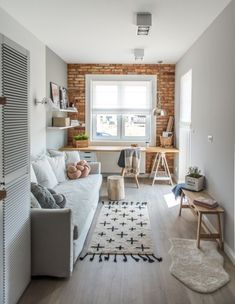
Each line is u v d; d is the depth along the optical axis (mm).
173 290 2709
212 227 3963
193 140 5301
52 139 6137
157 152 6832
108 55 6422
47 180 4371
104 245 3609
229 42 3389
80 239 3316
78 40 5180
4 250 2221
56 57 6293
